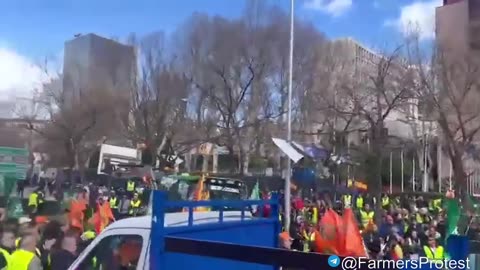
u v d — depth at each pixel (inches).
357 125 1688.0
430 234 582.9
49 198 1253.1
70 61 2513.5
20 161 1455.5
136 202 1023.6
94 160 2369.6
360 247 184.5
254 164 2021.4
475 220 775.1
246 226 206.1
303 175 1521.9
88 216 508.4
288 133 956.6
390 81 1332.4
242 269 180.7
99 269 191.6
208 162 2448.3
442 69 1286.9
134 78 2345.0
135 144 2343.8
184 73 2175.2
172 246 141.3
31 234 288.7
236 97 2066.9
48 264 317.4
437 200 1355.8
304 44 1876.2
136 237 186.1
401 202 1409.9
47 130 2391.7
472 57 1317.7
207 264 166.6
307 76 1834.4
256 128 2006.6
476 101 1342.3
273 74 1995.6
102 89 2362.2
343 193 1309.1
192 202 171.5
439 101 1284.4
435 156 2362.2
